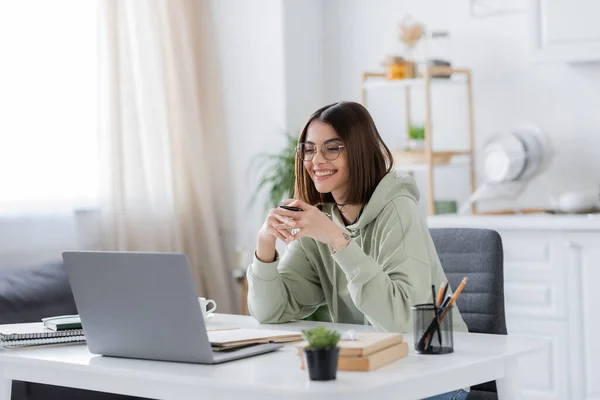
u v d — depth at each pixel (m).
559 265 3.94
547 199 4.58
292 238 2.22
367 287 2.08
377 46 5.14
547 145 4.53
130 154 4.60
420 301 2.16
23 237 4.19
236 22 5.11
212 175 5.19
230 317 2.62
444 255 2.70
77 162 4.45
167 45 4.84
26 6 4.25
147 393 1.74
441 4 4.89
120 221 4.51
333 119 2.32
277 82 5.00
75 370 1.85
